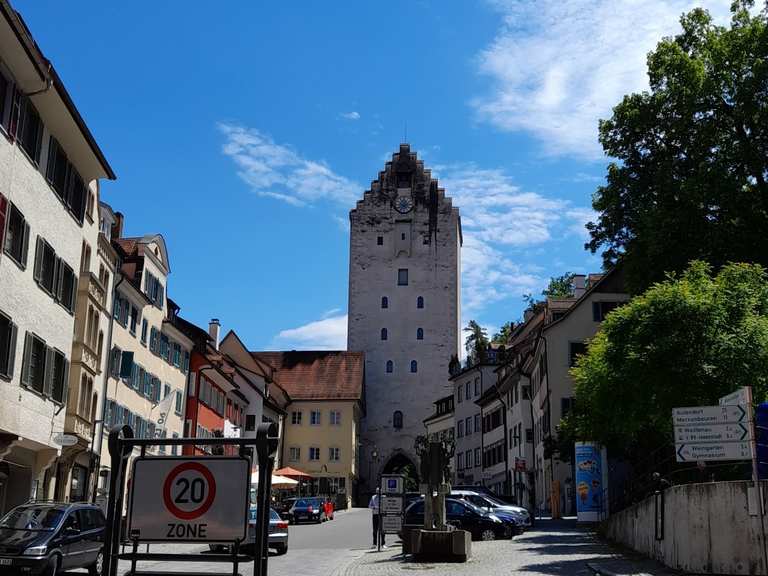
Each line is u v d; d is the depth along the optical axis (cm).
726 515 1636
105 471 3881
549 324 5241
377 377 9944
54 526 1916
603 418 3036
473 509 3181
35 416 2780
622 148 3909
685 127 3681
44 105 2741
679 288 2597
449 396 9169
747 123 3591
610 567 1938
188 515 798
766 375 2450
